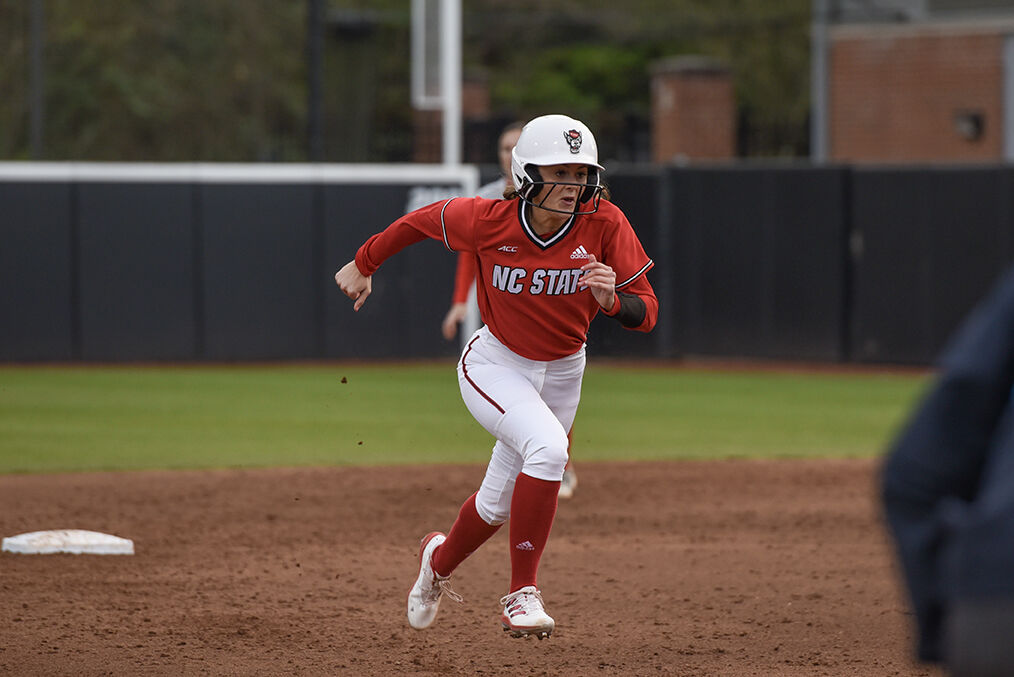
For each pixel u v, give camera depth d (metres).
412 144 93.31
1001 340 7.40
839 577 22.05
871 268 57.12
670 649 17.66
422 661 17.02
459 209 16.30
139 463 33.88
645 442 38.16
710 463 34.25
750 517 27.36
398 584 21.34
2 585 20.88
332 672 16.47
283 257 58.25
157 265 57.47
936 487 7.45
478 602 20.31
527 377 16.58
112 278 57.19
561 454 15.79
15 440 37.66
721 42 144.50
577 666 16.84
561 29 141.38
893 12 85.19
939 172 55.53
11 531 25.27
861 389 51.00
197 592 20.64
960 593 7.23
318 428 40.34
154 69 114.81
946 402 7.45
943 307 55.81
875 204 56.75
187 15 116.50
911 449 7.55
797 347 58.31
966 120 81.94
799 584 21.53
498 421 16.14
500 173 59.78
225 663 16.80
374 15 99.38
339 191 58.41
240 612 19.41
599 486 30.86
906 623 19.00
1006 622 7.05
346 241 58.66
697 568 22.70
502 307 16.33
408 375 54.47
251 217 57.84
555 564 23.02
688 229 59.72
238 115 117.50
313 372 55.47
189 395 47.84
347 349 58.84
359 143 95.19
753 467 33.62
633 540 25.06
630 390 50.69
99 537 23.64
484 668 16.72
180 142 115.12
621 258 16.14
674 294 60.22
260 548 24.00
